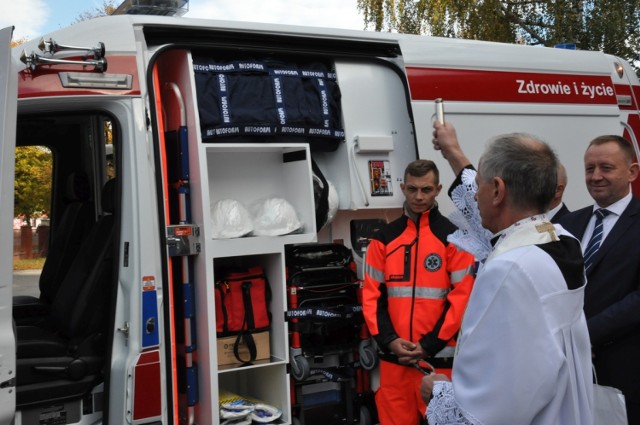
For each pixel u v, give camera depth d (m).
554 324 1.70
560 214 3.71
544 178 1.80
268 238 3.45
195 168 3.29
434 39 4.14
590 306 2.91
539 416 1.71
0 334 2.54
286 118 3.60
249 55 3.67
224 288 3.46
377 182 3.90
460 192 2.26
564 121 4.53
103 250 3.34
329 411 3.79
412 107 3.95
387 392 3.55
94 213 4.21
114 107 3.13
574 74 4.65
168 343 3.08
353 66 3.93
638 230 2.87
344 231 4.00
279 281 3.53
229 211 3.43
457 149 2.50
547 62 4.54
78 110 3.12
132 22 3.26
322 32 3.79
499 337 1.66
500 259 1.75
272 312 3.61
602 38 13.30
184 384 3.34
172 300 3.13
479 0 13.24
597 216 3.06
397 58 4.07
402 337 3.47
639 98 4.98
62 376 3.15
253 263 3.76
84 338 3.29
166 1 3.54
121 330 3.08
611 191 2.95
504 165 1.82
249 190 3.69
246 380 3.94
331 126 3.78
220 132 3.42
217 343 3.42
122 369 3.03
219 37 3.54
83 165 4.23
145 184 3.09
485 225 1.93
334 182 3.96
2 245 2.54
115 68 3.13
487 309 1.70
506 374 1.64
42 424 3.09
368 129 3.91
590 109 4.66
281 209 3.52
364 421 3.83
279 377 3.55
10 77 2.61
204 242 3.23
